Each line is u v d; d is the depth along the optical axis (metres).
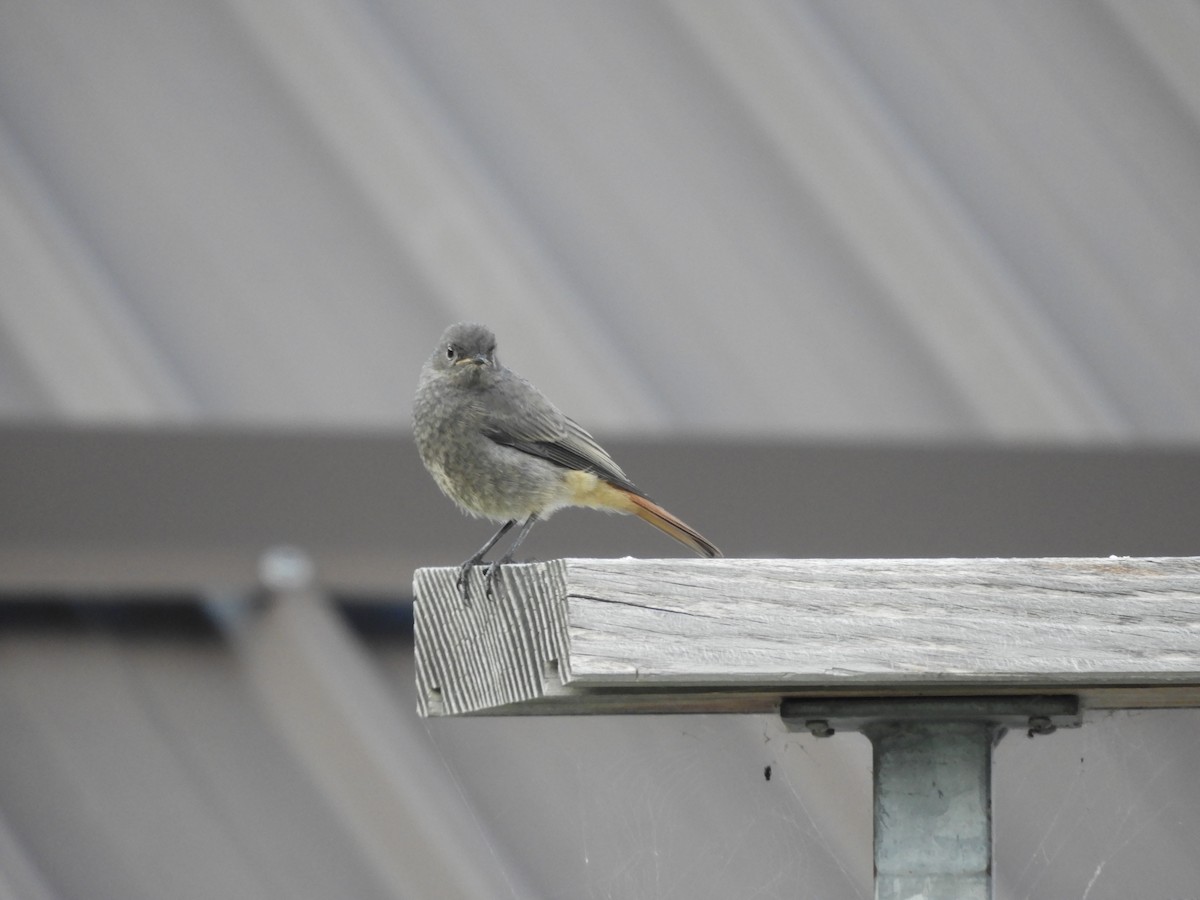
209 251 12.82
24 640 11.79
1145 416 12.37
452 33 13.70
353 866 11.20
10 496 11.86
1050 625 7.14
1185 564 7.26
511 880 11.02
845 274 12.95
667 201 13.18
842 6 14.06
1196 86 13.80
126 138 13.16
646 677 6.93
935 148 13.44
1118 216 13.19
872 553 12.12
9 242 12.48
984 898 7.48
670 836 10.56
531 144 13.36
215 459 12.12
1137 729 9.87
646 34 13.82
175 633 11.95
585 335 12.65
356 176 13.16
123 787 11.37
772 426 12.37
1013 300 12.77
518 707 7.95
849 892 10.34
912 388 12.52
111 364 12.25
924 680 7.07
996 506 12.17
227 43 13.59
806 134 13.41
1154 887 9.77
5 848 11.09
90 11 13.60
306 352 12.55
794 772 10.63
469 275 12.80
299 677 11.77
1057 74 13.84
